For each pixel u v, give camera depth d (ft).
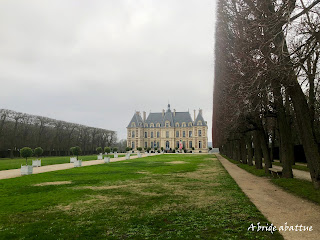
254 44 33.14
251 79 32.04
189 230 21.97
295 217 25.44
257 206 30.17
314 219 24.66
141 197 35.88
